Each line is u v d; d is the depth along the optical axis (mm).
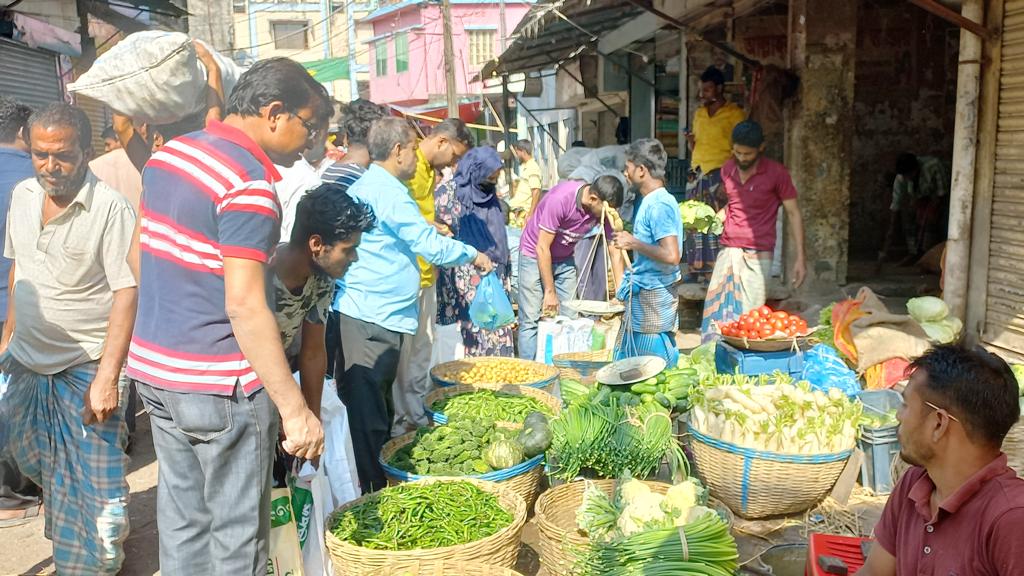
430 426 4840
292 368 3490
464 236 6746
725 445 3949
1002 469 2162
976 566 2123
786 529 3957
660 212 5184
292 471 3348
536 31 10023
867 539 3037
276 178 2709
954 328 5371
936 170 9906
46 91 11500
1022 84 5402
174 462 2758
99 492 3676
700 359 5512
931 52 10852
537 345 6477
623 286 5504
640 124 14914
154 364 2670
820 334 5324
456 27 31578
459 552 3248
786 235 8094
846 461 4012
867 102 11039
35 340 3576
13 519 4562
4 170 4656
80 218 3453
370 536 3443
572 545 3432
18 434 3715
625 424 4137
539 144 26062
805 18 7672
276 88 2670
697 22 10852
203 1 23906
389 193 4234
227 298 2543
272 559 3139
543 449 4223
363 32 35781
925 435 2199
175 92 3641
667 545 3100
